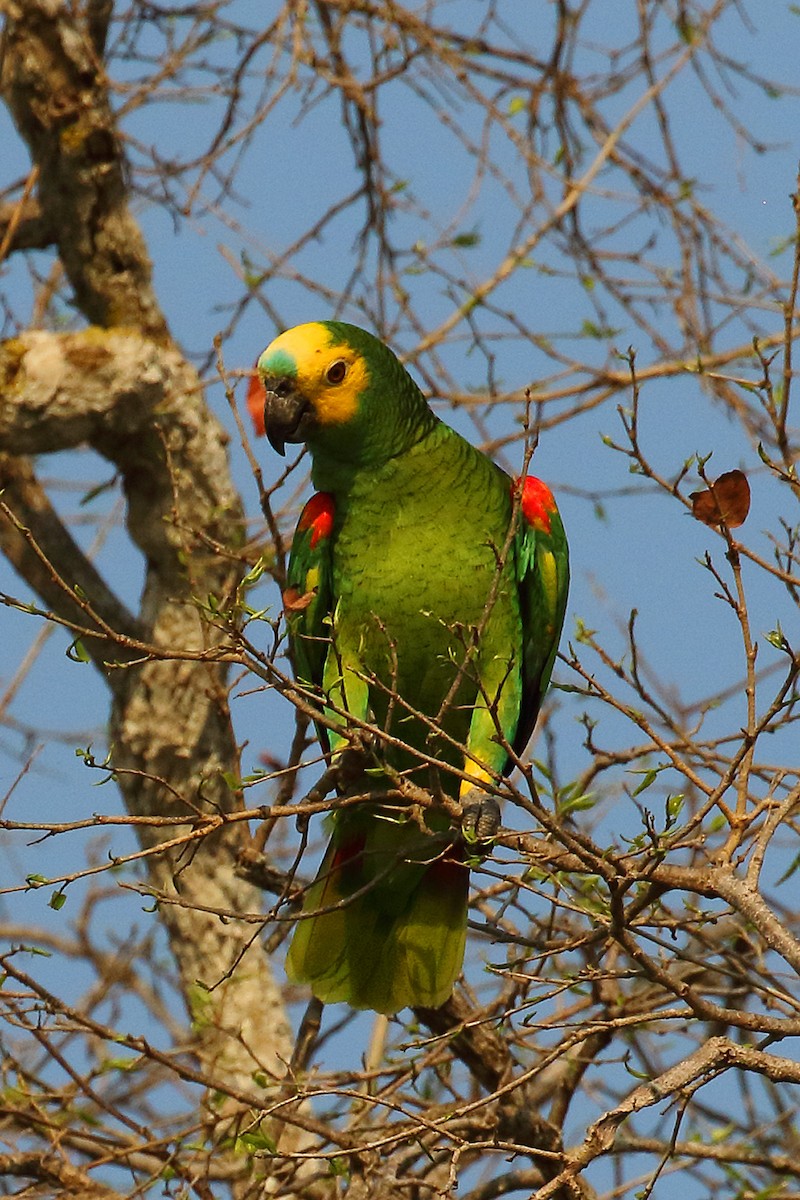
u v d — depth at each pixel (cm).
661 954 914
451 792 1045
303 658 1054
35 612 705
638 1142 950
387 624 1005
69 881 708
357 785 1005
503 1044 975
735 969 981
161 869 1234
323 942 1017
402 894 1015
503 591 1019
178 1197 859
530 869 806
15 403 1221
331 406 997
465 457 1029
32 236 1292
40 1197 944
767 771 902
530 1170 979
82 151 1256
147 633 1263
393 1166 923
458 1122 930
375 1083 1042
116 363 1237
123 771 727
